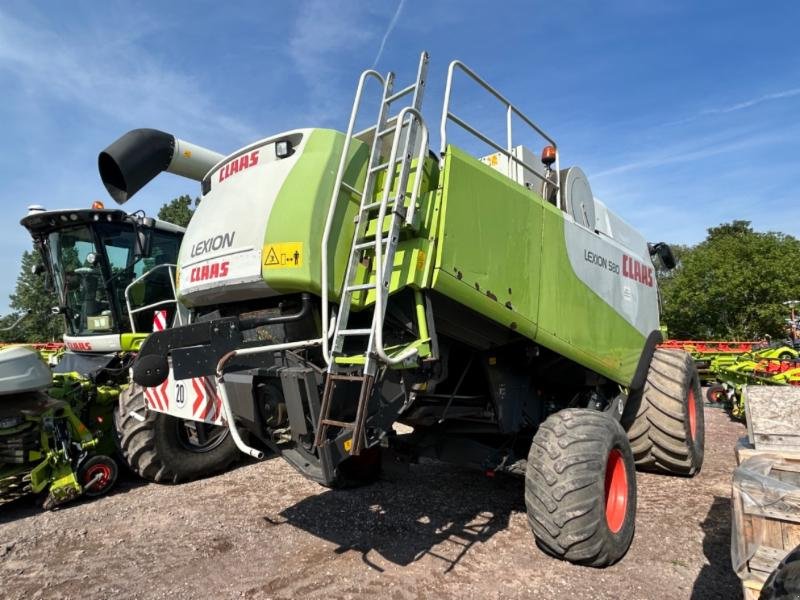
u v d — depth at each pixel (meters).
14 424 4.61
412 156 3.14
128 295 6.50
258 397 3.23
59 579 3.28
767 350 12.77
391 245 2.92
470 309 3.42
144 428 5.14
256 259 3.17
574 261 4.17
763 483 2.12
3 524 4.34
